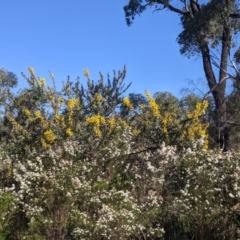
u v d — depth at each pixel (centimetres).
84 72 1200
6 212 830
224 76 2225
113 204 852
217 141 1923
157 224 862
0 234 826
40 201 848
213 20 2098
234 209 821
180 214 853
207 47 2206
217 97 2155
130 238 852
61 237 833
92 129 1067
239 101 2133
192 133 1105
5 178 1052
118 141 1023
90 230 808
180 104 2088
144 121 1128
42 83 1170
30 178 862
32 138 1108
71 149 964
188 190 850
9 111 1255
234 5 2175
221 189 843
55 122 1108
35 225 826
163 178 924
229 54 2208
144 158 986
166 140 1095
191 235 855
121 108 1246
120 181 965
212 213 827
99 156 991
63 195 846
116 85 1211
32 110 1177
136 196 929
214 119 2072
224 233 832
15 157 1089
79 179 883
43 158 940
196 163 884
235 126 2069
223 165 867
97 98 1156
